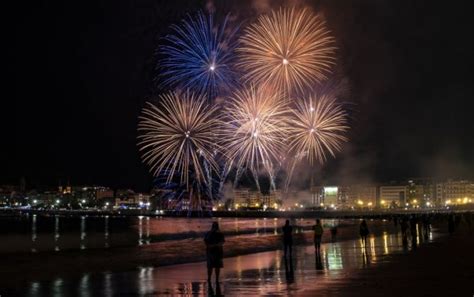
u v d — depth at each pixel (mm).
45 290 18156
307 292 16656
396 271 21719
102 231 107062
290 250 27031
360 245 39500
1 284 19719
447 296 15500
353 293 16188
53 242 69875
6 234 93000
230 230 93312
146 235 88938
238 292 17062
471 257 27906
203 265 27000
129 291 17734
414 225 41375
